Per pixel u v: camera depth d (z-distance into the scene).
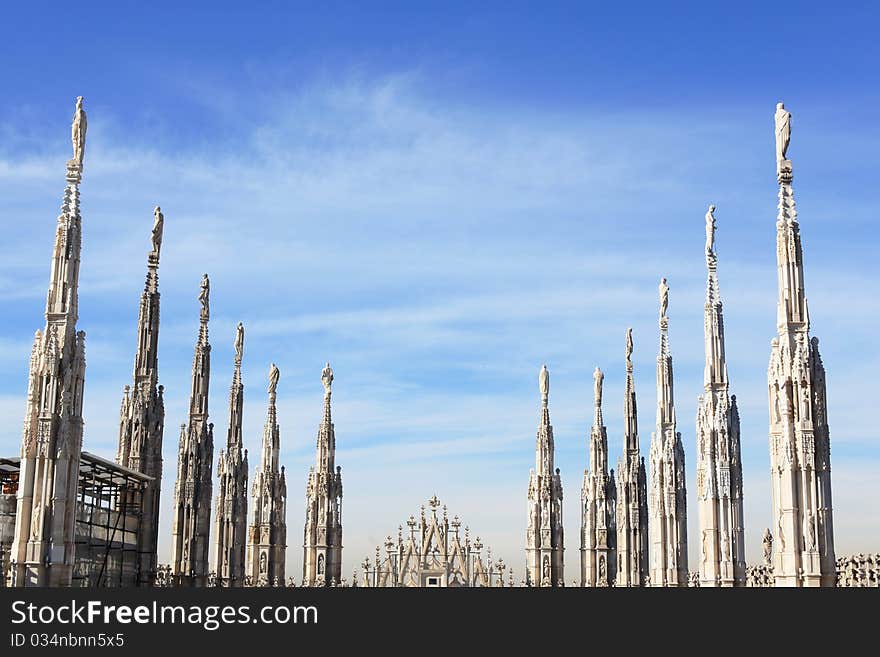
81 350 42.19
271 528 78.06
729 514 49.44
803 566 34.16
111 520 56.72
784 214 35.81
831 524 34.28
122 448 60.03
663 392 62.84
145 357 60.31
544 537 77.38
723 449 49.88
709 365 50.72
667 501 61.34
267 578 77.06
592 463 81.12
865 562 52.31
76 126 42.94
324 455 78.69
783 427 35.00
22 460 40.53
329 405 79.44
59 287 41.69
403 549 80.31
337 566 77.94
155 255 61.56
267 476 78.75
